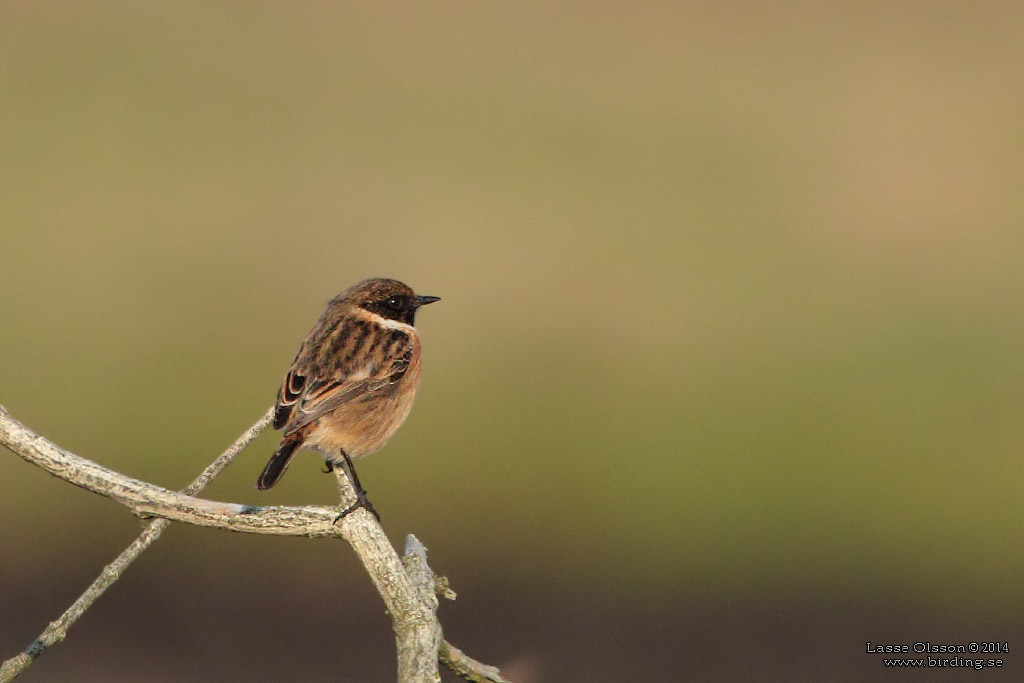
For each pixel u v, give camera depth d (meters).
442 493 12.91
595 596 11.71
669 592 11.82
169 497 4.61
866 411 14.24
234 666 10.51
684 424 13.95
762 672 10.66
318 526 4.69
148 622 11.05
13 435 4.60
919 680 10.71
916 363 15.34
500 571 12.02
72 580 11.52
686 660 10.80
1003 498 12.88
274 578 11.62
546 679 10.47
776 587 11.91
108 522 12.20
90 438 13.16
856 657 10.96
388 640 11.03
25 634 10.76
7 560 11.68
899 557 12.26
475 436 13.68
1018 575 11.95
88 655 10.52
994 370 15.11
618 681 10.44
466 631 11.14
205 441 13.18
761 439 13.62
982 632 11.44
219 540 11.92
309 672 10.52
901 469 13.27
